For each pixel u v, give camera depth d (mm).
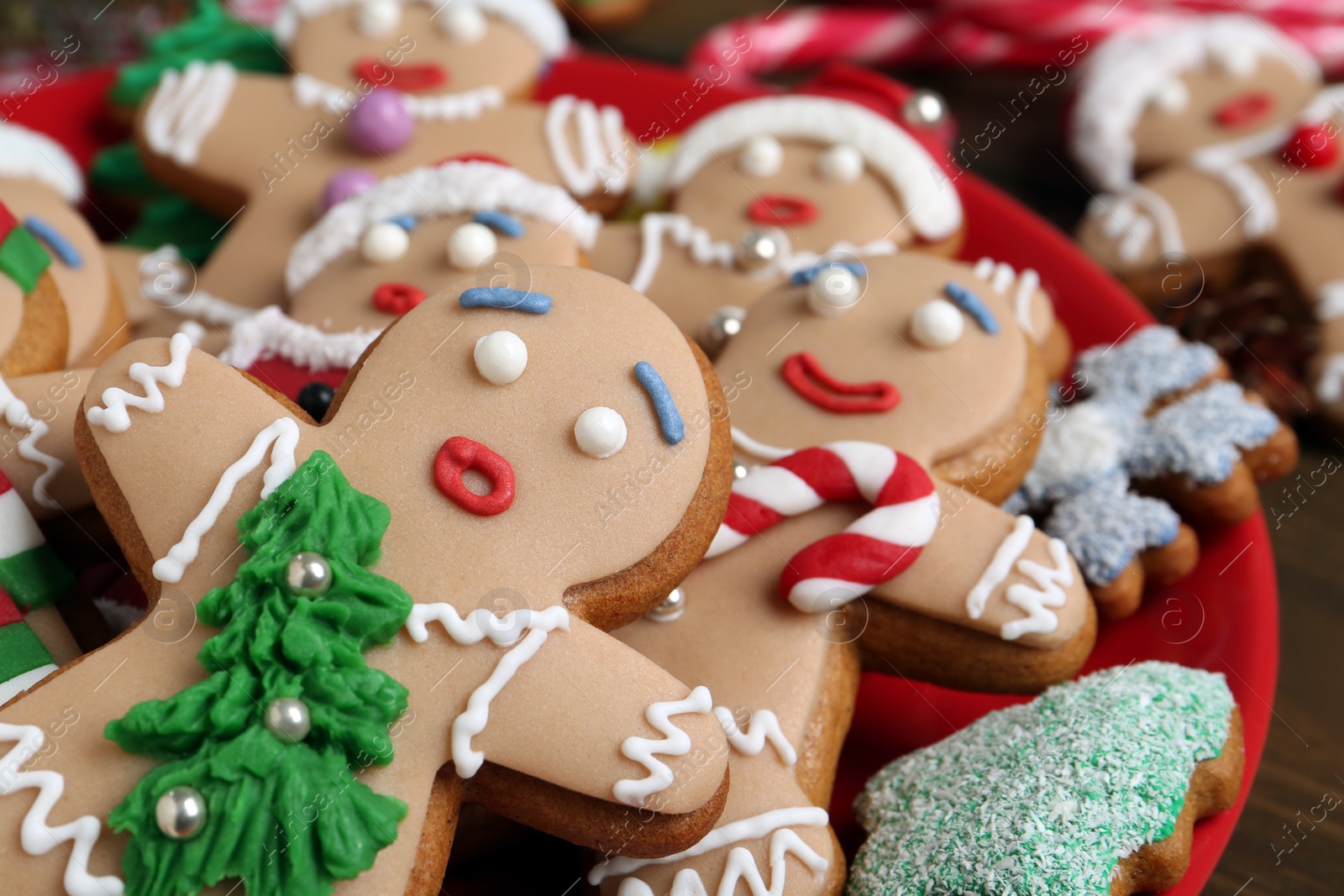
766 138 307
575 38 429
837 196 299
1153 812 228
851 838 254
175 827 204
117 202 338
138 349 234
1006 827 225
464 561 221
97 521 252
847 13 406
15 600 238
